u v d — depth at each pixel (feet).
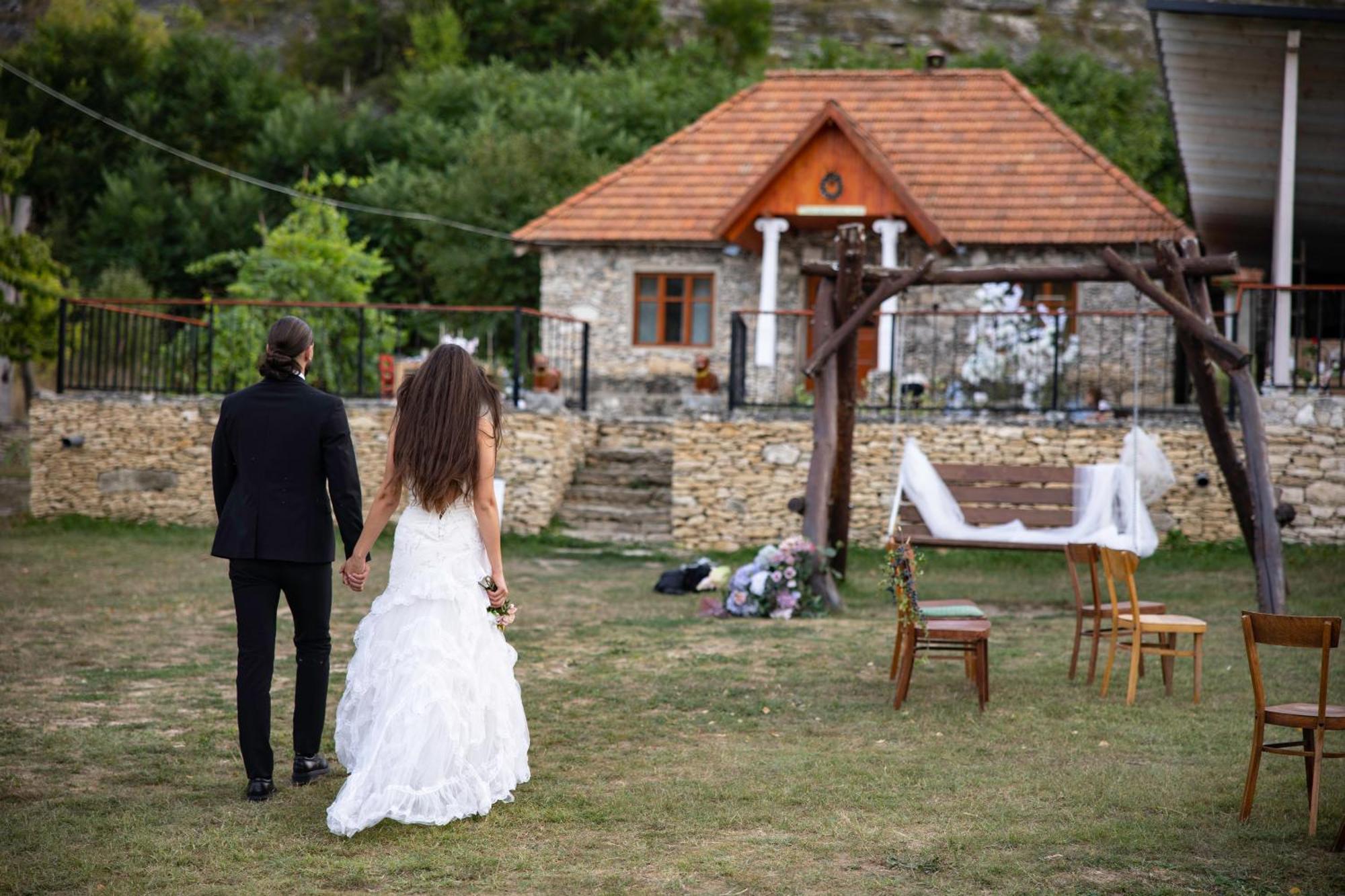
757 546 48.91
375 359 63.36
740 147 69.67
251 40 200.44
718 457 49.16
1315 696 23.72
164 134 131.34
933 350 56.08
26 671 25.02
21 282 74.54
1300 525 45.24
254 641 16.60
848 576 42.50
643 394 65.92
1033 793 17.12
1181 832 15.35
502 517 49.67
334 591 37.76
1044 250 61.62
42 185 126.82
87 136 130.31
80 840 14.80
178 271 118.21
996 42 212.23
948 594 39.45
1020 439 47.44
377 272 79.30
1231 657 27.84
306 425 16.58
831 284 36.01
